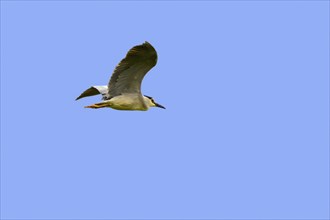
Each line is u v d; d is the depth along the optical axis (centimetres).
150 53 1756
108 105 1891
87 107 1886
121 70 1831
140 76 1862
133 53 1759
